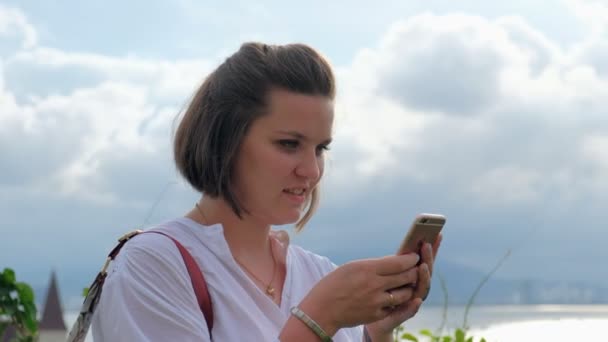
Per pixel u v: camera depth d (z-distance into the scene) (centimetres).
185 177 224
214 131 215
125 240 217
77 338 210
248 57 215
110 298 204
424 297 211
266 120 210
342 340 228
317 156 219
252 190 214
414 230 204
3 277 487
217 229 215
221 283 210
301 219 240
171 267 205
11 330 488
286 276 228
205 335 202
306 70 211
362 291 196
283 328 199
